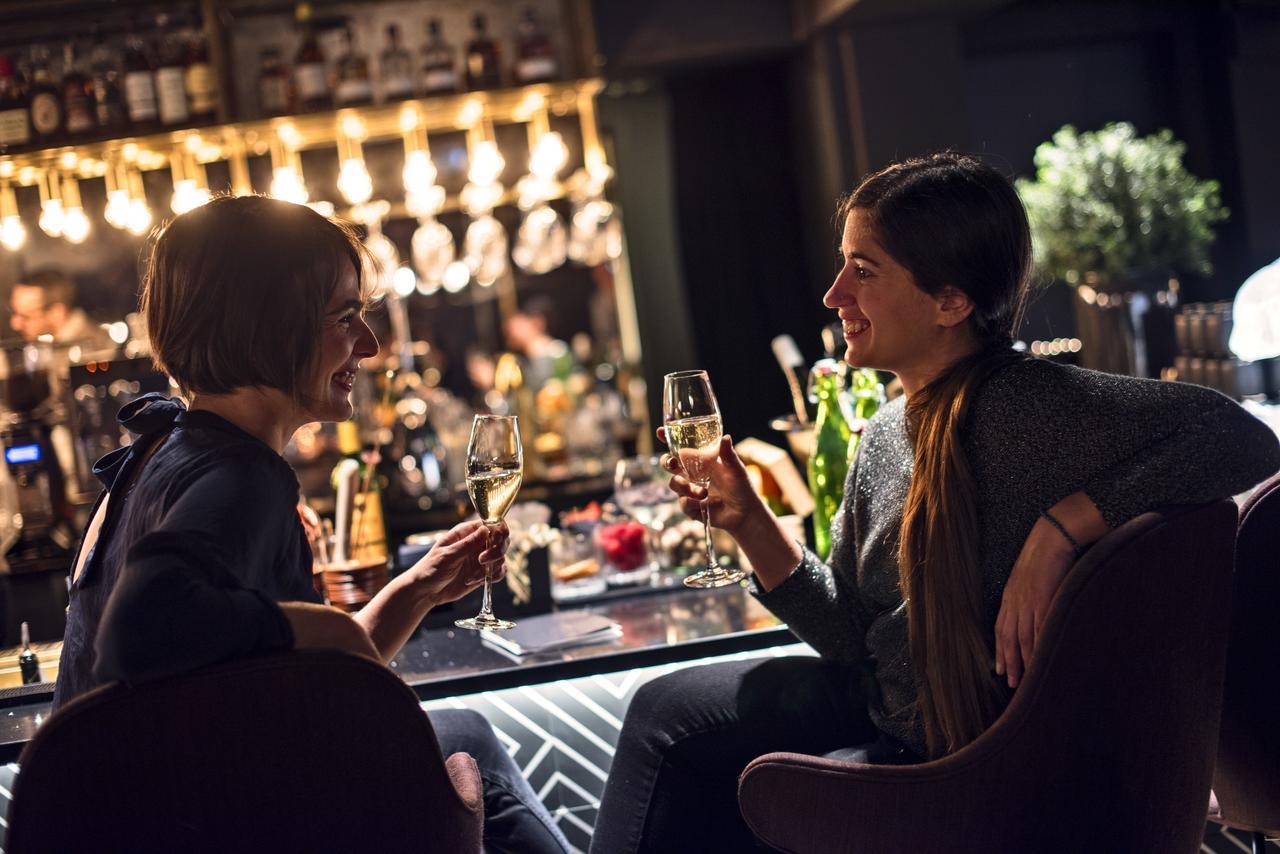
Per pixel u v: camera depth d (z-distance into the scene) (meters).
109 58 3.98
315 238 1.35
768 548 1.78
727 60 4.88
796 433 2.69
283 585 1.30
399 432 4.04
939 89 4.68
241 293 1.31
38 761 1.08
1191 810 1.44
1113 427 1.45
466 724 1.78
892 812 1.43
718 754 1.71
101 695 1.08
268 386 1.34
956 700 1.49
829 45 4.66
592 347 5.52
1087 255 4.12
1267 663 1.64
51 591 3.40
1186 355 3.88
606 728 2.05
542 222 4.19
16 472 3.46
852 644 1.79
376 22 4.43
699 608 2.07
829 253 4.86
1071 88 5.20
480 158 4.19
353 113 4.05
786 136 5.15
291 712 1.12
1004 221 1.59
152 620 1.06
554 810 2.04
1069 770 1.37
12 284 4.14
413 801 1.19
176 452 1.28
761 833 1.54
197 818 1.12
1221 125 5.16
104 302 4.24
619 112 5.05
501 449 1.62
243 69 4.33
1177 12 5.15
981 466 1.52
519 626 1.99
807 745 1.71
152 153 4.09
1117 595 1.33
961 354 1.63
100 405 3.43
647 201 5.09
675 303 5.13
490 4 4.48
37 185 4.16
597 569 2.27
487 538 1.65
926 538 1.52
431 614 2.12
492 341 5.61
